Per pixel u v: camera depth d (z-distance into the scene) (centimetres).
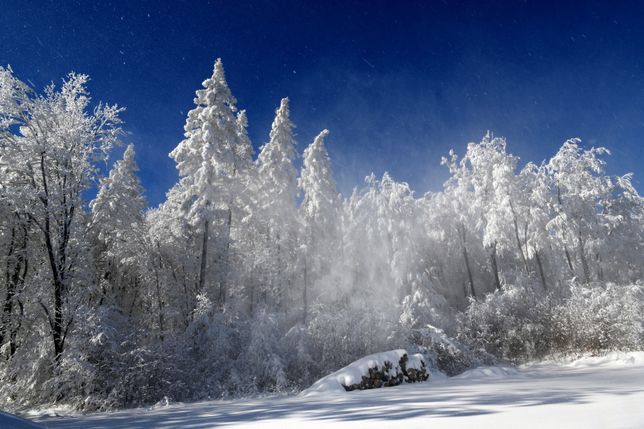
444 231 3244
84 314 1317
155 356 1300
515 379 1061
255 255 2228
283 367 1391
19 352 1398
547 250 2828
